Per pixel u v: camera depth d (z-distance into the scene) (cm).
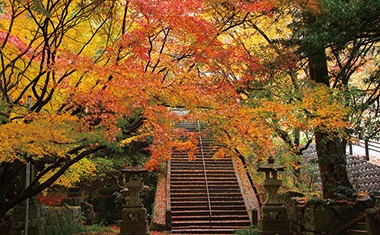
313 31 893
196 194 1855
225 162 2152
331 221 980
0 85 919
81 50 950
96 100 774
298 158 1295
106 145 901
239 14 937
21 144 734
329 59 1020
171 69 811
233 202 1788
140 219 1157
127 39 768
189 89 810
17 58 902
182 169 2100
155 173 2083
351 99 1066
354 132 1030
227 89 862
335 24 855
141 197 2038
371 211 689
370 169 1552
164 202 1822
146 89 761
